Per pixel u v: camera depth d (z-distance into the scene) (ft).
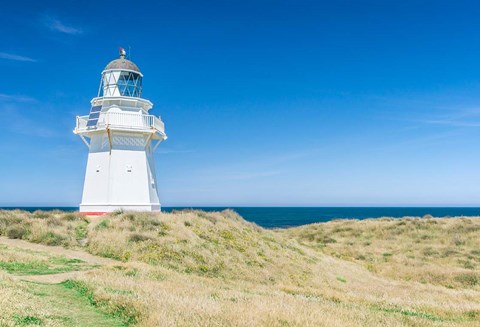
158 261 69.10
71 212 107.96
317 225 170.60
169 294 41.11
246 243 91.97
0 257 58.54
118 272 55.31
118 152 104.68
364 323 37.88
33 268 56.44
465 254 114.83
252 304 40.09
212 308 35.50
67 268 58.65
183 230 85.81
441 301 62.64
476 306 55.98
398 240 135.13
